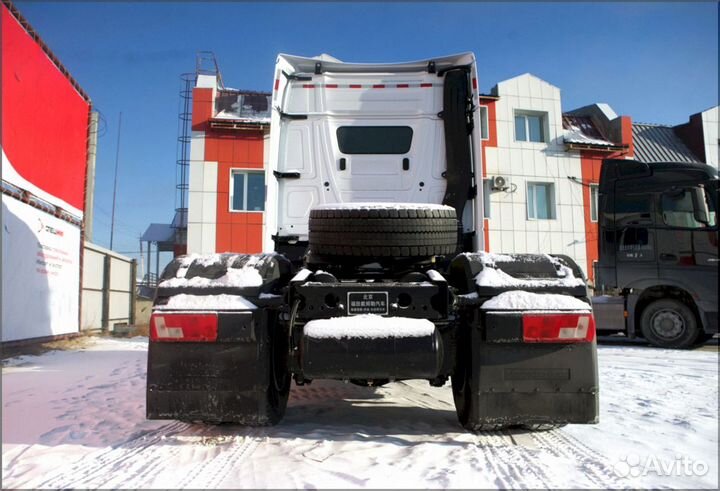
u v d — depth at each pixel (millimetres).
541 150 19266
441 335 3256
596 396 3039
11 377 6020
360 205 3604
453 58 5137
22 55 8094
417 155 5109
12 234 7840
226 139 17250
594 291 9656
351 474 2684
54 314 9398
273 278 3457
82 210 10711
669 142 21547
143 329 13125
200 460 2924
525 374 3057
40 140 8781
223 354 3092
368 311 3184
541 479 2658
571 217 19188
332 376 2975
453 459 2928
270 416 3250
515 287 3145
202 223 16953
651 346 9328
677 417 4070
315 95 5195
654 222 8992
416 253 3555
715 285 8492
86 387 5344
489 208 18641
